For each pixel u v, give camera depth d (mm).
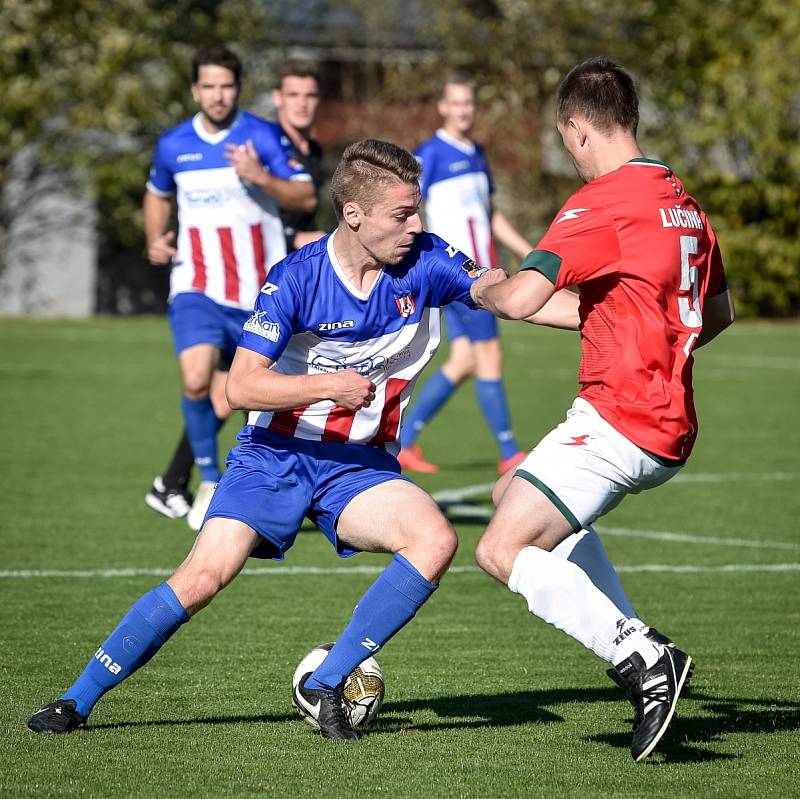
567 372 68312
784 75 98938
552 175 106000
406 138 106688
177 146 28953
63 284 102188
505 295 14344
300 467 15414
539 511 14328
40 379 61406
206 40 101188
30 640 19875
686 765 14242
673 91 102750
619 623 13664
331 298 15031
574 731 15672
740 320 104250
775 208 101000
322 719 15289
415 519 14977
